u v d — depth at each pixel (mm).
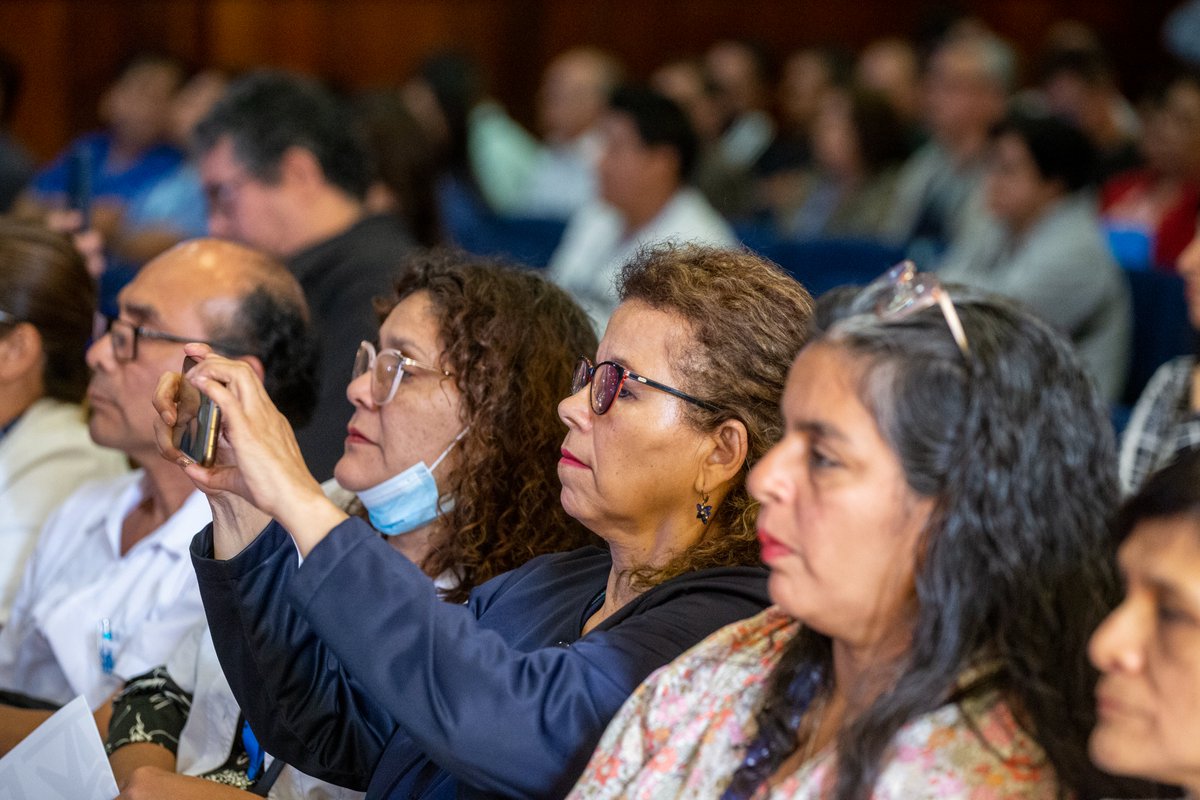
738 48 11742
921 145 10000
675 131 7066
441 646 2068
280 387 3387
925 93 9961
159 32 12109
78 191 4496
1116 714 1531
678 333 2324
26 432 3842
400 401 2830
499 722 2076
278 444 2117
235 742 2965
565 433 2852
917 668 1695
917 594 1714
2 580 3746
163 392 2328
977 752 1676
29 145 11883
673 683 1983
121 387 3293
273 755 2559
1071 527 1698
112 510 3477
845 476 1708
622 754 1975
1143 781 1679
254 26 12461
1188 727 1477
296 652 2455
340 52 12844
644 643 2199
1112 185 8391
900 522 1703
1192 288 4176
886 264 7539
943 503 1685
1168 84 7918
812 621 1759
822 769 1745
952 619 1683
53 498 3801
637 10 13492
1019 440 1676
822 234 9031
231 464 2271
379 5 12906
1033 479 1682
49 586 3529
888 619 1740
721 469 2344
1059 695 1683
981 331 1700
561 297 2951
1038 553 1685
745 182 9875
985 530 1676
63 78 11938
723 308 2324
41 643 3438
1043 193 6555
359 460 2873
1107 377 6379
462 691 2066
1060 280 6348
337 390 3986
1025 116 6598
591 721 2121
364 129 5676
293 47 12664
